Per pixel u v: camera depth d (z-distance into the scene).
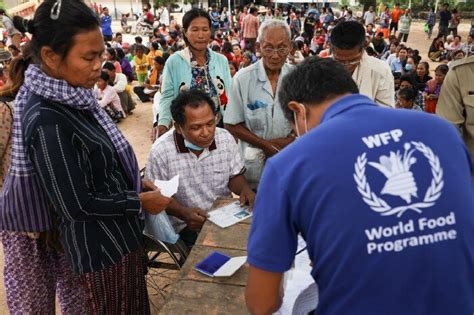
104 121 1.75
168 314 1.50
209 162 2.46
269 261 1.04
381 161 0.97
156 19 22.44
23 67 1.79
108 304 1.80
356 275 0.95
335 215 0.96
